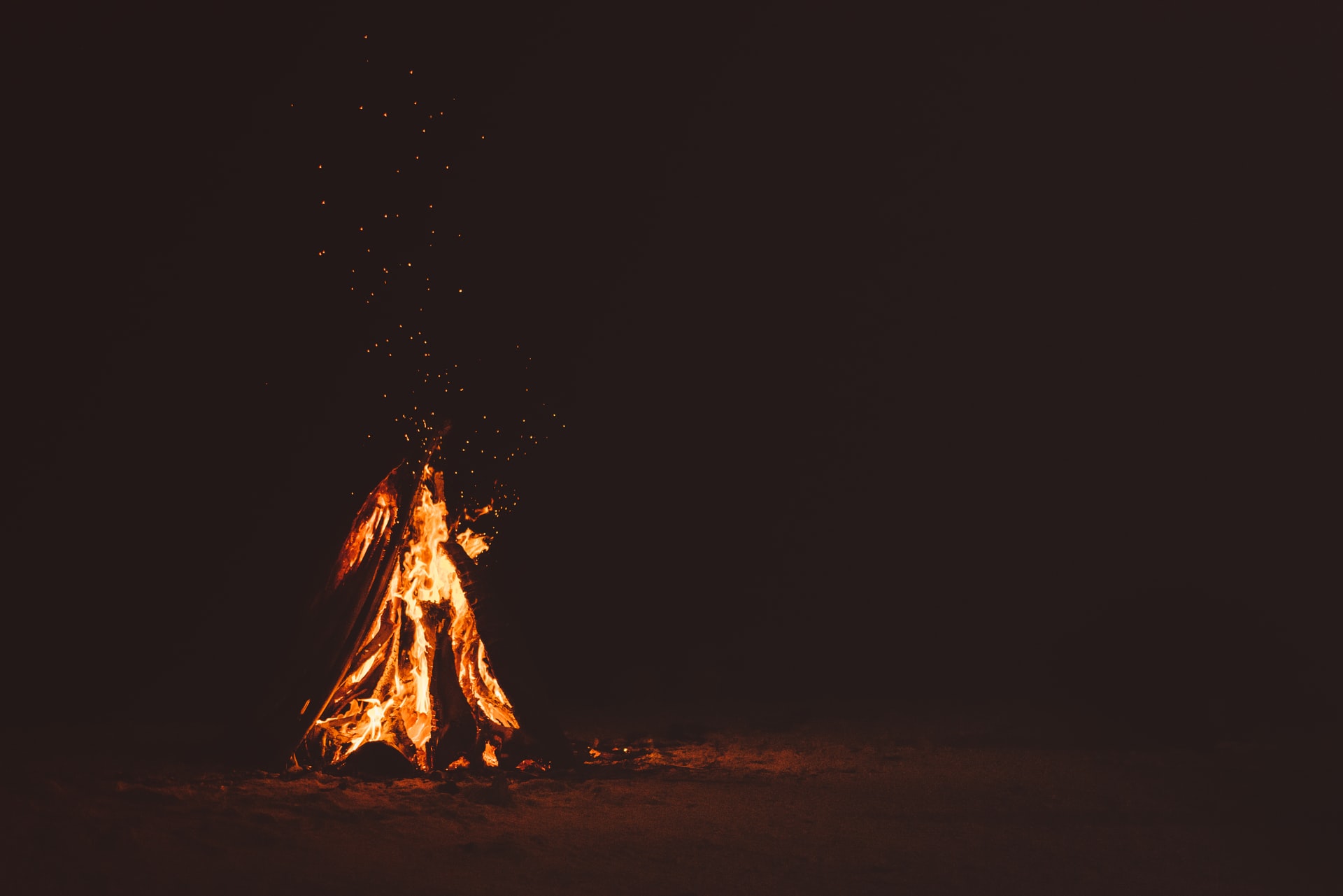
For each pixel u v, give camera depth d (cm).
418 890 404
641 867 457
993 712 1070
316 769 658
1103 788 676
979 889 445
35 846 428
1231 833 562
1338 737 938
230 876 407
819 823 555
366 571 709
